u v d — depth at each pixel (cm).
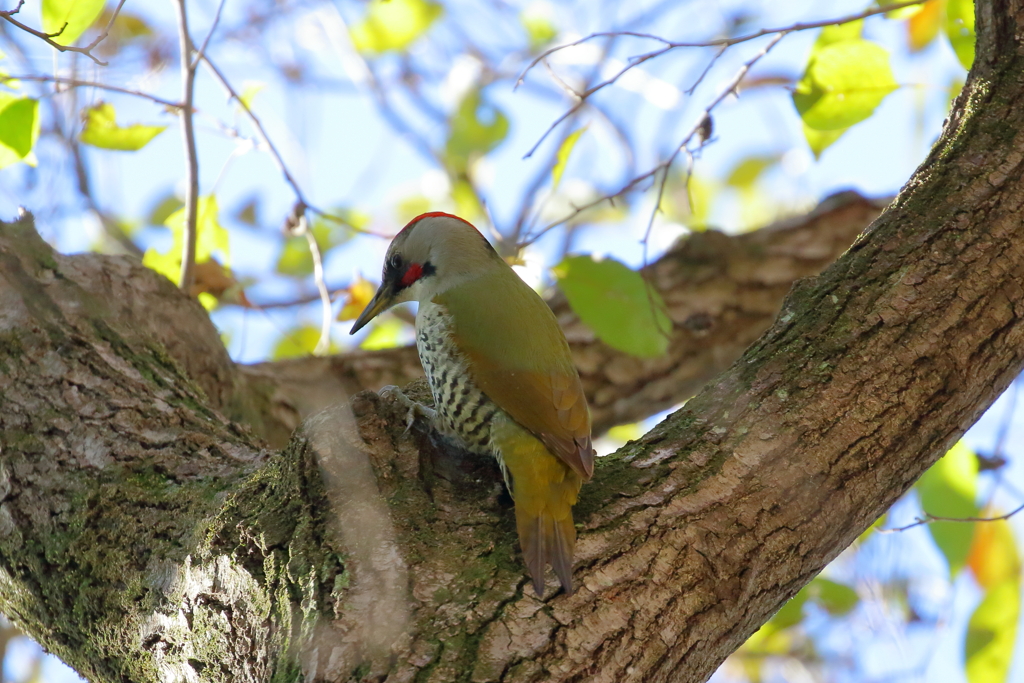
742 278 1415
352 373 1307
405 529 661
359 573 627
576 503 685
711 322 1391
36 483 782
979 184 805
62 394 848
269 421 1217
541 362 825
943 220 794
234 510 687
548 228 1076
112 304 998
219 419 887
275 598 630
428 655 600
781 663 1462
